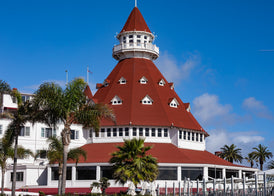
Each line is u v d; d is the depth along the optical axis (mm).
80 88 49438
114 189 77250
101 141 91812
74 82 49375
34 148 89938
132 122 90250
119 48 105688
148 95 95562
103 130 92188
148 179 53156
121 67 103875
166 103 97062
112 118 50812
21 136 89000
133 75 100375
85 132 96000
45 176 86438
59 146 66250
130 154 53062
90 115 48812
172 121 92375
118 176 52844
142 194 56500
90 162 81250
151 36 107938
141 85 98438
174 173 81250
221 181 52344
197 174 82500
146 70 102188
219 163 86688
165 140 90812
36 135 90688
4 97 87875
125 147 54031
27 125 90125
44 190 80500
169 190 74688
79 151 67750
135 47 104312
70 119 49406
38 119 50250
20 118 51281
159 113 93188
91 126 50812
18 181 85750
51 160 66312
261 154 148875
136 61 103875
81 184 80938
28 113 51156
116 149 87500
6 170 86562
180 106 99875
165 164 80875
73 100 48656
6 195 61875
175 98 98312
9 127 51844
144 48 104438
